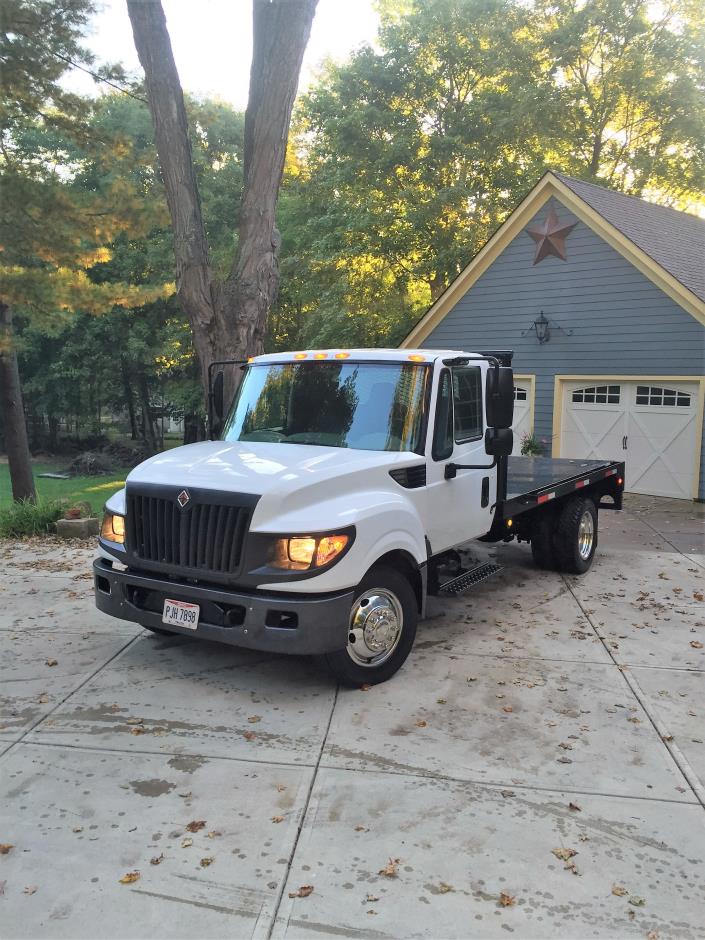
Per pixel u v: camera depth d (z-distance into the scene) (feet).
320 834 11.35
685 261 49.88
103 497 86.74
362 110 82.12
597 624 21.71
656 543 34.09
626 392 49.29
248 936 9.32
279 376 20.07
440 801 12.29
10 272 48.24
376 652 16.75
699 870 10.69
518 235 53.11
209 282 32.76
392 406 18.40
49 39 42.93
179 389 112.68
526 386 53.83
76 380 123.34
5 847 10.86
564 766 13.51
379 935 9.36
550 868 10.65
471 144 84.17
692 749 14.25
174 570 15.93
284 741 14.24
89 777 12.85
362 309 86.07
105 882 10.23
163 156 32.09
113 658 18.45
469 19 82.33
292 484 15.28
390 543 16.38
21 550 30.96
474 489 20.49
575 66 82.28
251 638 14.97
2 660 18.26
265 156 31.89
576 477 26.50
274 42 30.99
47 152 50.49
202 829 11.44
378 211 83.71
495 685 17.08
